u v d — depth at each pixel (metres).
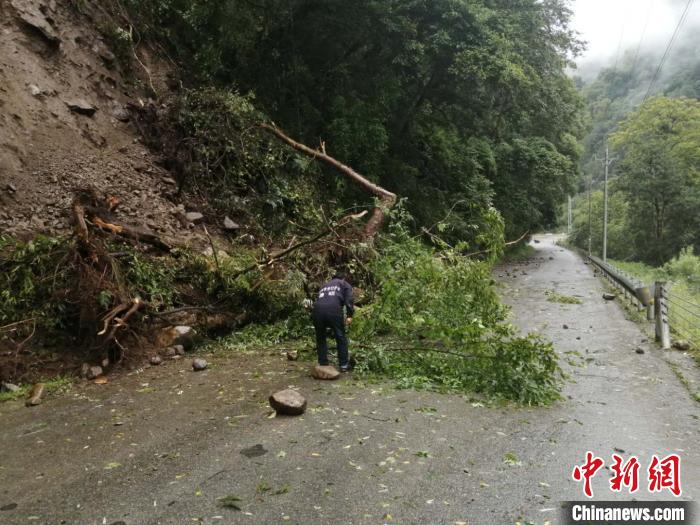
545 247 61.00
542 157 30.45
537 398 5.74
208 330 8.16
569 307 13.69
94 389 6.02
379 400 5.68
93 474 3.94
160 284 7.74
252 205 11.60
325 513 3.37
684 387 6.56
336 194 14.66
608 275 21.34
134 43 12.53
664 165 39.53
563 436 4.80
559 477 3.95
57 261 6.81
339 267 10.23
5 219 7.60
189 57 14.16
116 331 6.83
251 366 6.98
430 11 16.22
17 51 9.79
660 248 39.03
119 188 9.48
